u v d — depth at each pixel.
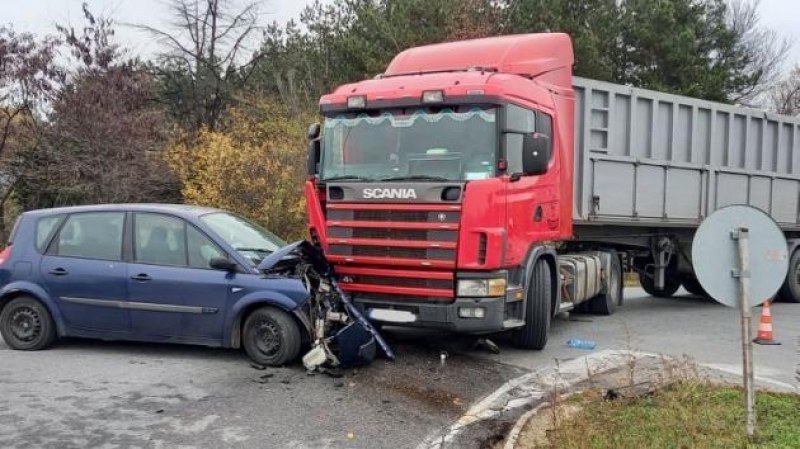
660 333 10.12
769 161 14.45
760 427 5.34
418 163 7.46
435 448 5.17
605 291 11.85
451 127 7.43
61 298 7.88
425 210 7.22
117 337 7.78
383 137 7.67
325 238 7.73
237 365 7.34
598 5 28.20
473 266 7.07
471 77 7.62
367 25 24.61
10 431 5.38
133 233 7.84
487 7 23.12
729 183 13.51
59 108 18.12
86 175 18.39
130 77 19.88
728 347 9.12
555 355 8.25
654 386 6.30
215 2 27.53
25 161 18.25
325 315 7.36
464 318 7.17
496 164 7.28
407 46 22.80
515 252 7.55
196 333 7.48
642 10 28.38
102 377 6.85
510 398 6.41
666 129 12.28
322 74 26.48
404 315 7.37
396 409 6.04
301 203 18.22
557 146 8.94
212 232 7.63
